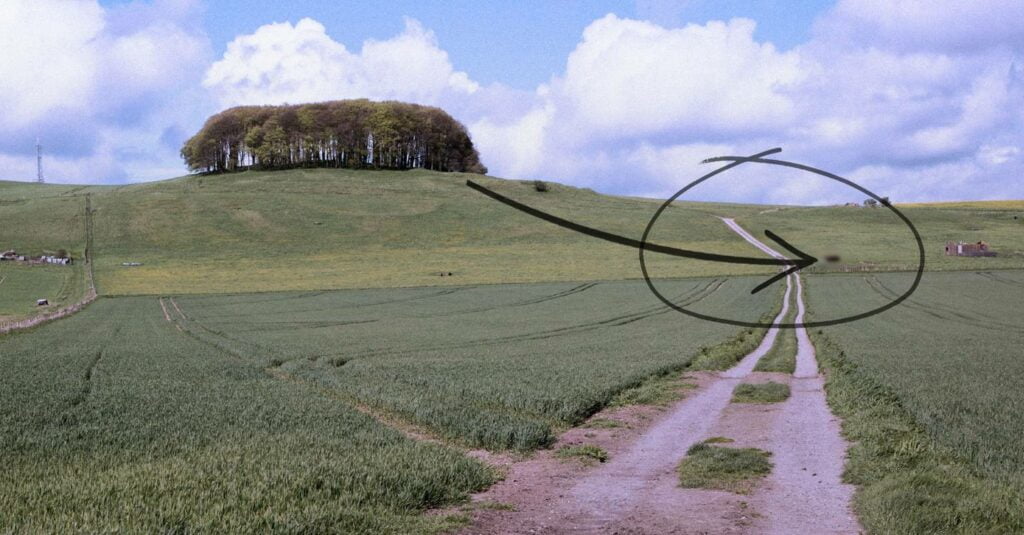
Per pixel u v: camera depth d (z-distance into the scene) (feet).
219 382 93.09
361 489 41.68
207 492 39.96
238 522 35.22
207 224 456.45
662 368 102.01
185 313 227.81
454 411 68.13
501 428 60.29
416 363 113.60
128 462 49.19
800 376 104.01
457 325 196.34
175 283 311.47
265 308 242.37
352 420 64.59
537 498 44.01
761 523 38.19
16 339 160.76
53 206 491.31
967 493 39.06
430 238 439.63
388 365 110.93
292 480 42.68
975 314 210.59
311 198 529.86
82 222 451.12
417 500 41.42
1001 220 458.91
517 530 37.91
